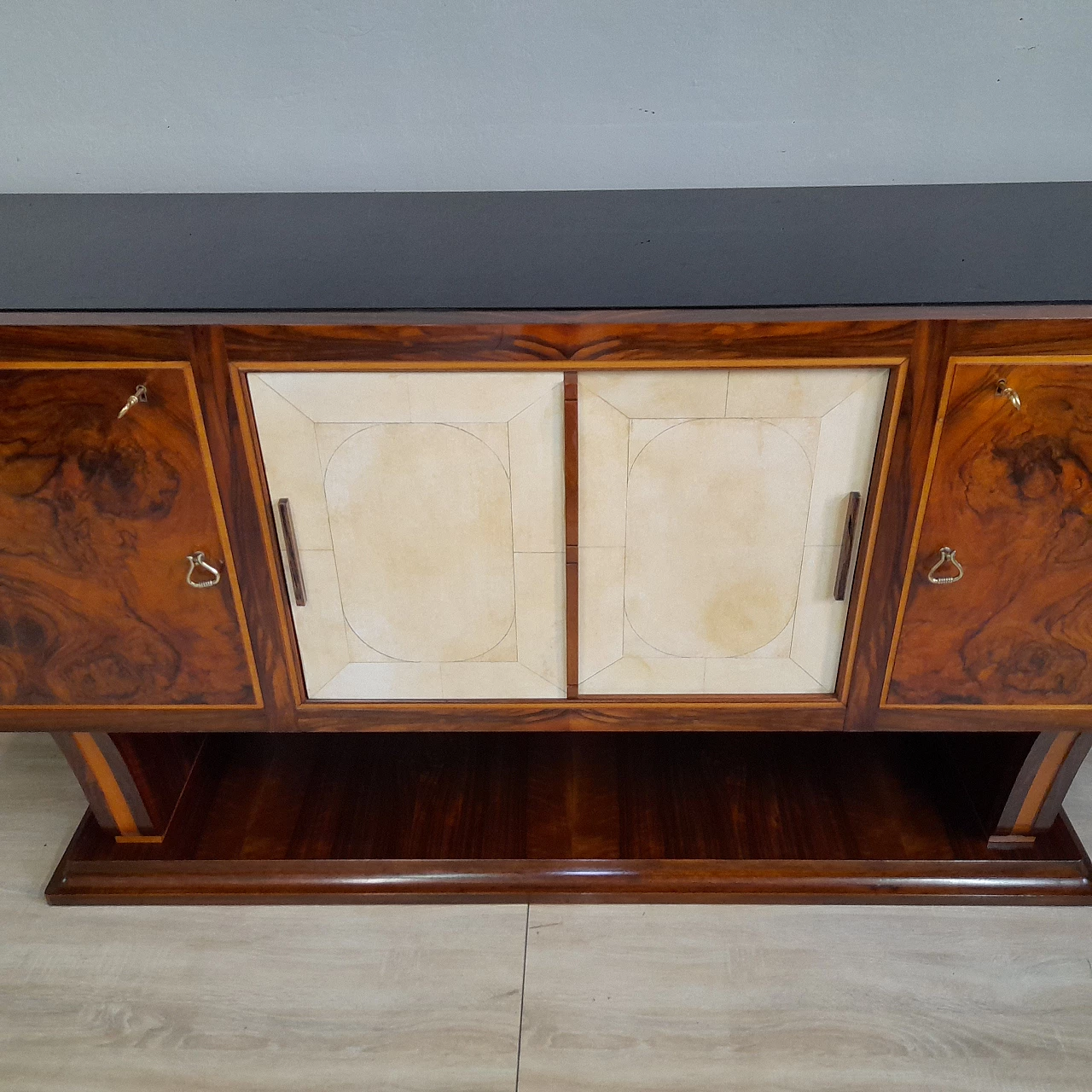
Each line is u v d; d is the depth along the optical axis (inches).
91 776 53.3
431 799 58.9
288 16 48.3
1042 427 41.8
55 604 47.4
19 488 43.9
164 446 42.9
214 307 39.9
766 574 46.9
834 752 61.6
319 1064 48.6
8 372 41.1
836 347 40.3
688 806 58.2
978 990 51.3
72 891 55.7
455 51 49.2
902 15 47.8
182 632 48.3
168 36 48.8
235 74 49.9
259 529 45.1
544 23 48.3
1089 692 48.9
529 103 50.6
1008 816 54.4
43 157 52.2
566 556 46.3
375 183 53.1
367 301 40.4
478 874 55.4
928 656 48.3
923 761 60.9
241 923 55.2
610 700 50.8
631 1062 48.5
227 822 57.7
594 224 48.6
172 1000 51.4
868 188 52.6
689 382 41.6
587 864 55.4
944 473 43.0
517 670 50.1
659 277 42.4
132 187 53.3
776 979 51.9
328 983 52.1
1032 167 52.0
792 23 48.1
